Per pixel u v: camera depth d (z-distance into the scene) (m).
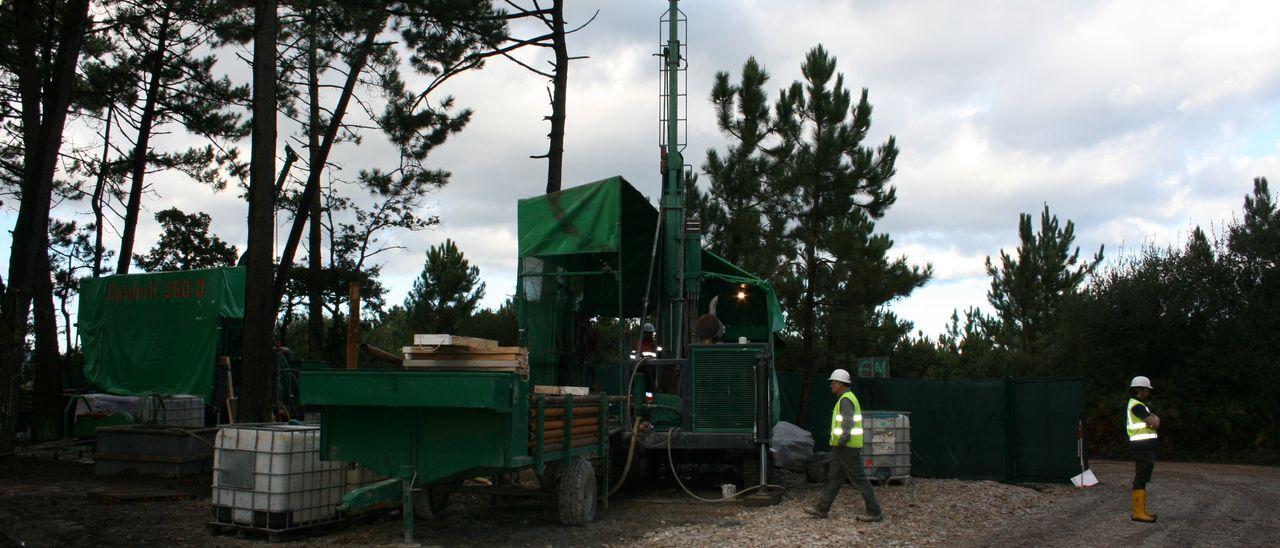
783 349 17.59
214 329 18.33
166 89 23.86
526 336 12.40
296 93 22.55
